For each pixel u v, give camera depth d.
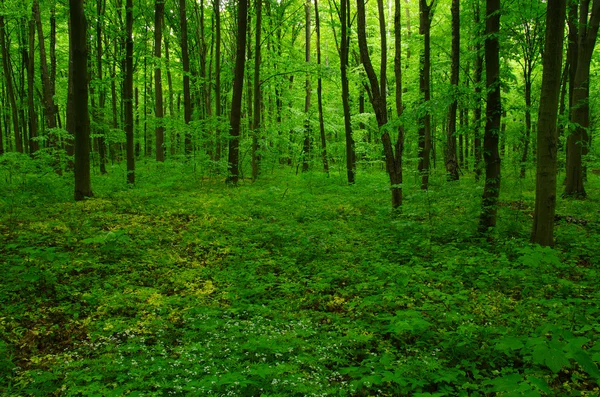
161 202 12.30
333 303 5.89
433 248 8.02
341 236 9.20
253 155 18.31
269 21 21.22
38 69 25.62
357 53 23.89
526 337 4.04
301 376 3.82
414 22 24.55
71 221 9.30
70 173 15.76
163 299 5.91
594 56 16.59
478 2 16.16
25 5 18.45
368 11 24.36
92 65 20.83
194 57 26.05
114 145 27.45
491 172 9.12
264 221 10.45
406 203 11.77
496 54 8.78
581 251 7.87
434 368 3.90
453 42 15.34
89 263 7.00
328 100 28.12
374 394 3.76
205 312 5.45
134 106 32.22
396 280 6.33
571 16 14.27
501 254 7.31
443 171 19.42
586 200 14.12
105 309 5.48
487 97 9.05
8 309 5.26
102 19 16.28
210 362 4.11
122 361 4.18
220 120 18.09
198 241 8.73
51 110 17.97
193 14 25.22
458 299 5.66
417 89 24.20
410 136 23.81
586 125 14.30
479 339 4.55
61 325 5.09
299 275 7.09
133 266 7.17
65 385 3.71
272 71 20.20
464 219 10.19
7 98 29.12
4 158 12.23
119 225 9.36
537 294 5.87
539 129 7.75
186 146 20.58
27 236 7.77
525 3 13.23
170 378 3.89
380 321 5.25
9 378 3.87
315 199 13.73
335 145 22.06
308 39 22.27
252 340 4.43
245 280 6.73
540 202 7.93
